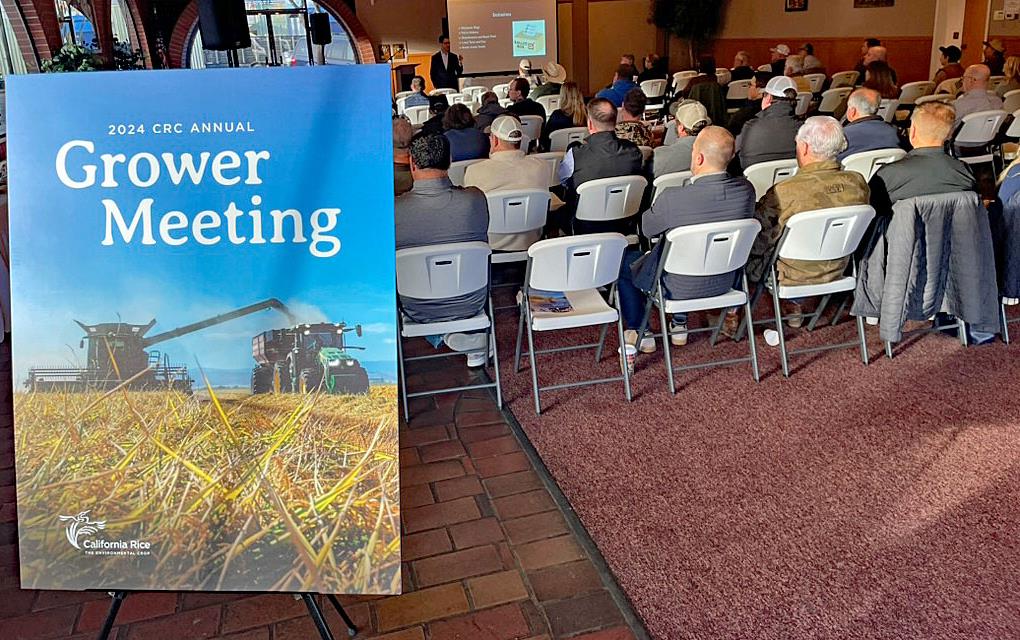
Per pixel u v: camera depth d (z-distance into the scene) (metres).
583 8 16.70
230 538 1.78
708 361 3.79
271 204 1.70
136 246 1.71
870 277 3.56
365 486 1.77
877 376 3.54
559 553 2.50
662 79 12.07
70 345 1.73
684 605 2.25
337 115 1.69
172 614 2.32
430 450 3.15
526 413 3.40
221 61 16.41
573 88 6.56
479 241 3.14
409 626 2.23
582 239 3.06
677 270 3.30
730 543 2.50
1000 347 3.75
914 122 3.45
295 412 1.75
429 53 16.56
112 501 1.77
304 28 16.27
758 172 4.34
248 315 1.73
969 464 2.85
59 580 1.80
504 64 14.66
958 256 3.50
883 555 2.41
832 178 3.44
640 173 4.54
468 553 2.52
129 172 1.69
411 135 4.07
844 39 14.03
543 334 4.21
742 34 15.95
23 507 1.78
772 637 2.12
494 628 2.21
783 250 3.40
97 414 1.75
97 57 8.28
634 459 3.00
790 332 4.07
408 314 3.25
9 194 1.70
